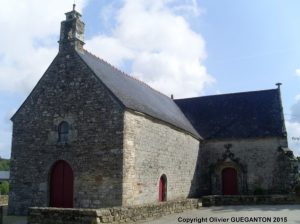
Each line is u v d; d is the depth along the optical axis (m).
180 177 20.02
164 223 12.31
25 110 17.61
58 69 17.23
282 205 18.75
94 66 17.17
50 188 16.39
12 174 17.20
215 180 23.78
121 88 17.33
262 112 25.28
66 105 16.64
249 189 22.91
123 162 14.72
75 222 10.72
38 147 16.94
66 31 17.44
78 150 15.90
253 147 23.36
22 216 16.19
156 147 17.36
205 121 26.12
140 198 15.60
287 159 22.20
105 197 14.82
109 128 15.32
